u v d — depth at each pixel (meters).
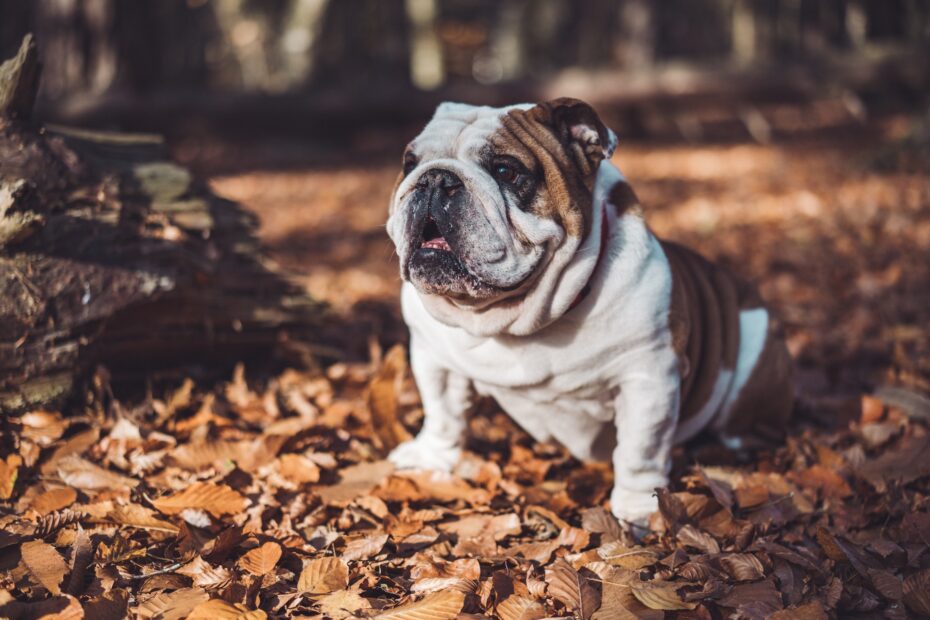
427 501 1.96
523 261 1.78
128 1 7.46
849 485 1.99
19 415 2.04
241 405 2.21
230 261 2.26
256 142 8.40
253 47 13.15
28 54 2.06
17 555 1.75
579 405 1.92
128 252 2.11
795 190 5.33
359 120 8.45
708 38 12.40
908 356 2.51
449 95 8.43
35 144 2.09
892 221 4.16
